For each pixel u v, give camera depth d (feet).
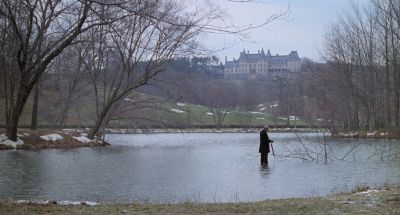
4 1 49.62
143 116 130.93
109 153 94.84
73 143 111.75
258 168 68.39
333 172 63.00
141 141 153.58
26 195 43.52
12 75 99.71
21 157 80.12
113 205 32.65
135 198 42.39
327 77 199.72
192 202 37.09
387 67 186.39
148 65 109.09
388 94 186.29
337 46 201.05
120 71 121.19
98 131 131.85
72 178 55.52
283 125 298.56
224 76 529.45
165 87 118.73
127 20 35.04
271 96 384.68
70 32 77.20
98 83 140.05
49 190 46.70
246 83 440.45
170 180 55.01
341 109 197.77
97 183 51.90
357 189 42.45
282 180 55.31
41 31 79.97
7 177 55.47
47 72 142.00
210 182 53.42
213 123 302.66
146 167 68.74
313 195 43.70
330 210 29.35
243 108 372.58
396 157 82.94
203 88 294.25
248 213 29.14
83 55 120.47
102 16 29.60
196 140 164.35
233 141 156.56
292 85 319.47
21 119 174.09
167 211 29.96
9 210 29.14
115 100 118.21
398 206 29.99
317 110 191.93
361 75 198.59
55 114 168.55
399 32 177.17
